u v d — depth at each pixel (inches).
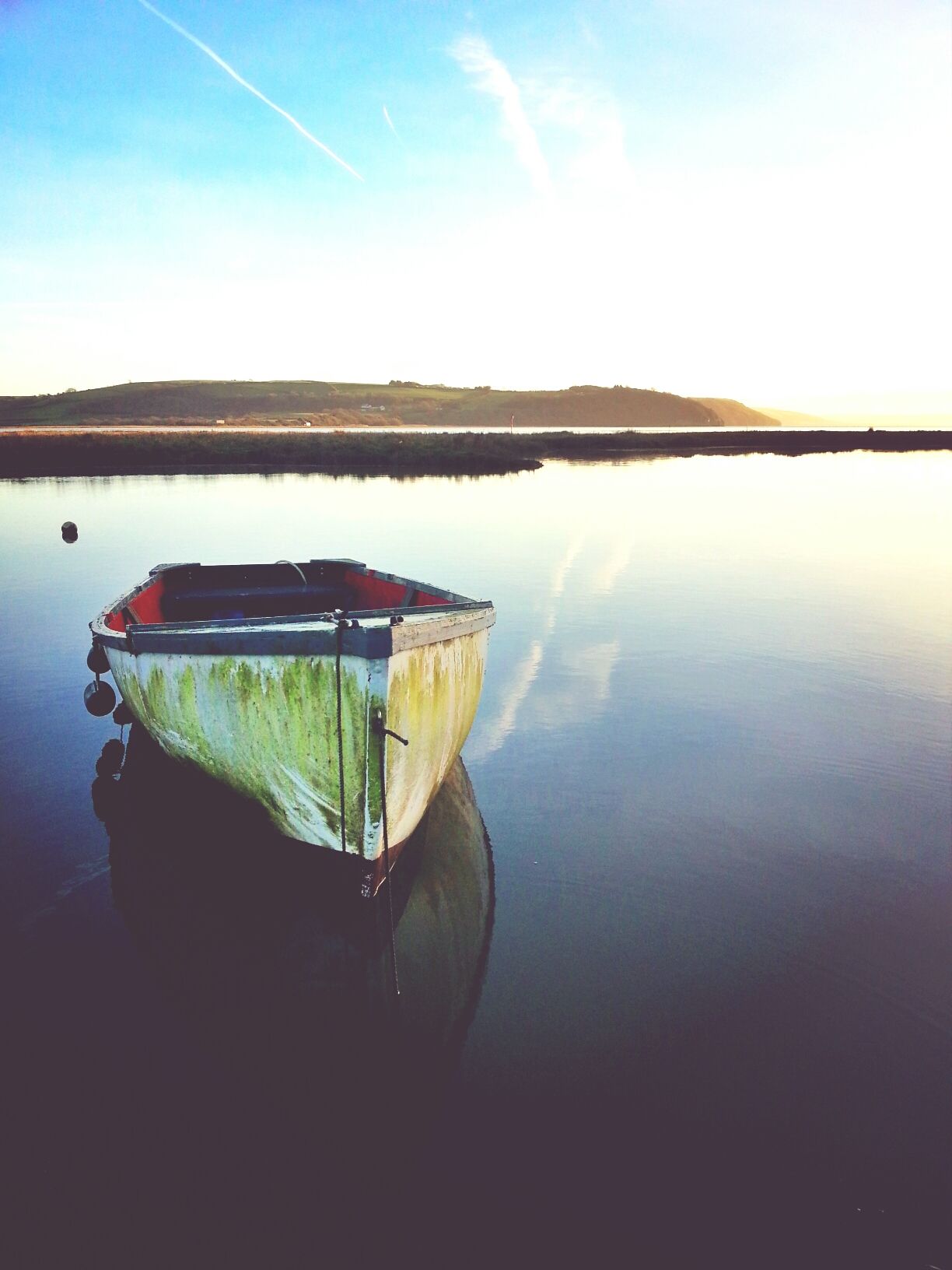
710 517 1012.5
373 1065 166.7
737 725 338.0
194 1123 152.8
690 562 713.6
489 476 1630.2
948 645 451.5
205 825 264.7
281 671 205.3
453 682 237.8
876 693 374.9
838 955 198.1
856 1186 140.6
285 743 212.4
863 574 656.4
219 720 228.2
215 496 1256.2
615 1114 154.4
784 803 272.4
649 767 299.7
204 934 209.9
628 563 708.0
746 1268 127.8
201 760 246.5
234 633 212.5
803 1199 138.3
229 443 2044.8
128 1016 179.0
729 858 239.8
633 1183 140.6
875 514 1040.2
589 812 267.6
